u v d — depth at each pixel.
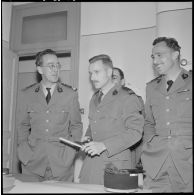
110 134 1.49
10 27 2.58
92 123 1.58
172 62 1.54
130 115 1.46
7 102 2.43
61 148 1.74
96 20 2.32
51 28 2.52
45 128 1.75
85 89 2.28
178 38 1.96
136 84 2.15
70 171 1.78
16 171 2.44
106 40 2.27
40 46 2.49
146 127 1.62
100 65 1.60
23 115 1.86
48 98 1.84
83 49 2.33
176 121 1.43
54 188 1.09
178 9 1.98
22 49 2.55
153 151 1.44
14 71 2.54
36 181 1.29
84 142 1.58
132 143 1.40
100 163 1.46
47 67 1.86
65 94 1.82
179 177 1.39
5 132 2.39
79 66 2.32
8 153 2.43
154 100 1.55
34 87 1.92
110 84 1.62
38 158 1.72
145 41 2.16
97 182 1.43
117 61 2.22
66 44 2.39
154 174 1.40
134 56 2.18
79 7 2.38
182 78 1.51
